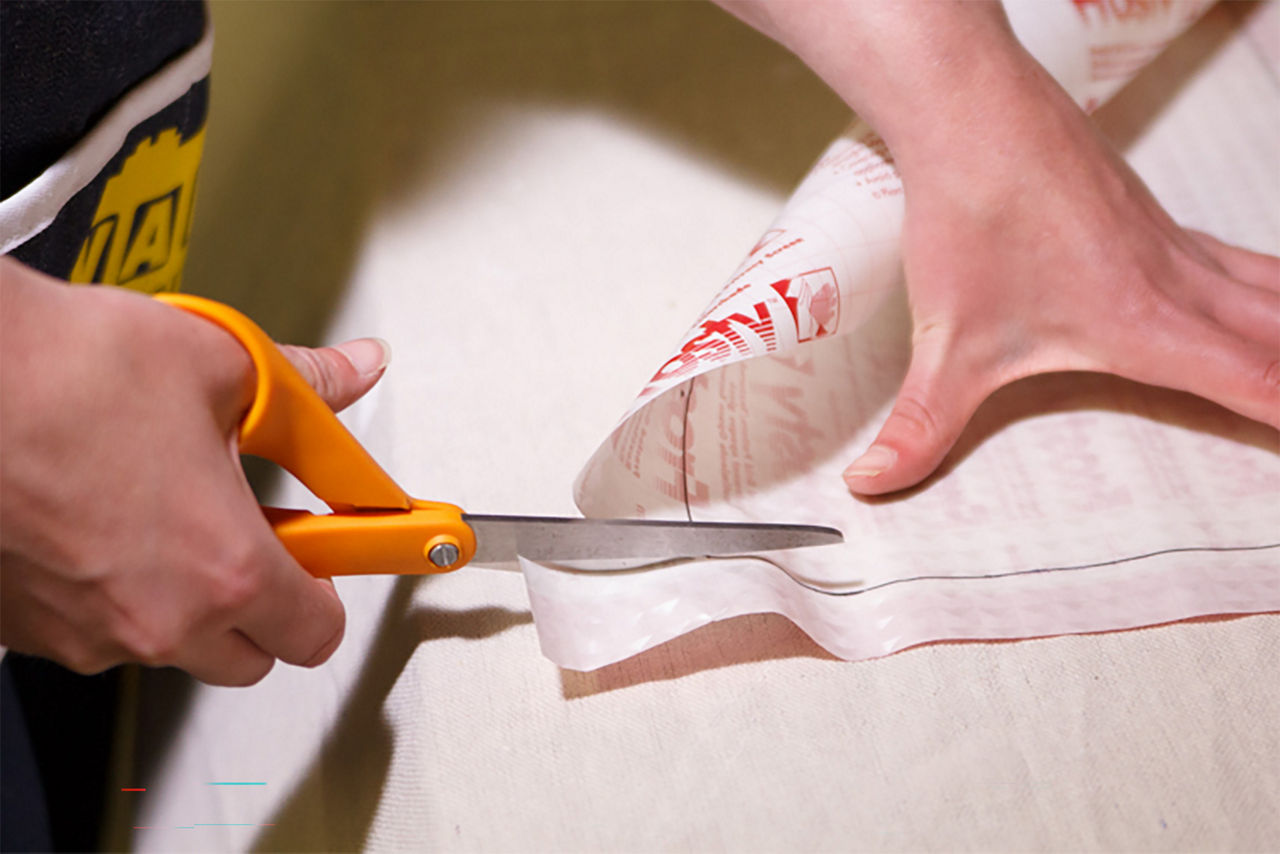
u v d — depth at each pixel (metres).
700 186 0.70
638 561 0.49
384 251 0.68
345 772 0.50
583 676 0.48
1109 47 0.63
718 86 0.75
